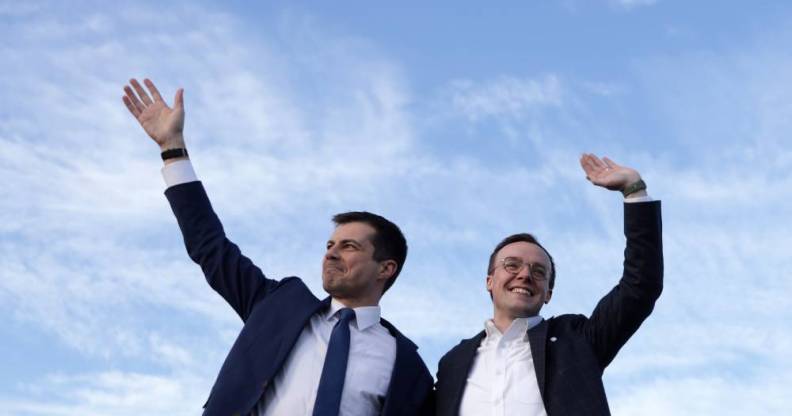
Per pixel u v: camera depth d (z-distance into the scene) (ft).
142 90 24.14
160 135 23.22
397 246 23.61
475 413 20.95
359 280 22.59
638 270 21.53
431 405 21.84
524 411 20.72
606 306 21.76
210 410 20.31
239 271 22.29
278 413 20.21
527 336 21.95
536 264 23.13
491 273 23.85
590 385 20.77
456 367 21.97
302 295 21.93
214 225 22.72
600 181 22.31
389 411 20.68
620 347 21.68
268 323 21.33
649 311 21.53
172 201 22.71
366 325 21.81
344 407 20.39
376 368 21.11
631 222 21.85
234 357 20.98
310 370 20.67
